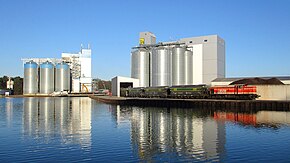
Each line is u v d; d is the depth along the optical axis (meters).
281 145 27.16
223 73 127.94
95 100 131.00
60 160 22.53
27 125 43.25
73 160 22.50
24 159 22.95
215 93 81.69
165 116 55.41
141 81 128.62
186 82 121.31
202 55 122.06
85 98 159.50
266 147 26.33
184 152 24.61
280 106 63.84
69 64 199.25
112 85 151.38
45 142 29.47
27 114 62.56
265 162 21.48
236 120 47.41
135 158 22.83
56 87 186.12
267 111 63.72
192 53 123.25
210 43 120.44
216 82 100.44
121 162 21.78
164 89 98.06
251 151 24.86
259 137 31.38
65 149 26.16
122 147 26.77
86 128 39.66
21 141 30.09
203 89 86.12
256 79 91.00
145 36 136.62
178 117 53.12
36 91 185.62
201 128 38.31
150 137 31.95
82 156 23.64
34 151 25.48
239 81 92.50
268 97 71.12
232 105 69.25
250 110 66.19
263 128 37.94
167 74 123.25
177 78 120.31
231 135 32.72
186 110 69.81
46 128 39.81
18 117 55.91
